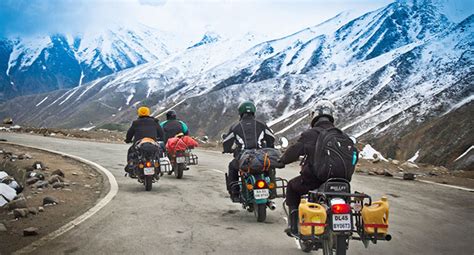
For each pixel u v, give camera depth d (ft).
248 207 30.58
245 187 28.58
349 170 19.13
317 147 19.47
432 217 30.53
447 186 43.80
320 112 20.61
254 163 26.91
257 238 24.26
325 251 18.92
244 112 29.63
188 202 33.40
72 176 42.68
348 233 17.16
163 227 25.89
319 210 17.93
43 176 40.19
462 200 36.78
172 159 45.93
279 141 26.96
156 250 21.67
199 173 50.21
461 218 30.42
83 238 23.34
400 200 36.22
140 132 39.47
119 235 23.99
